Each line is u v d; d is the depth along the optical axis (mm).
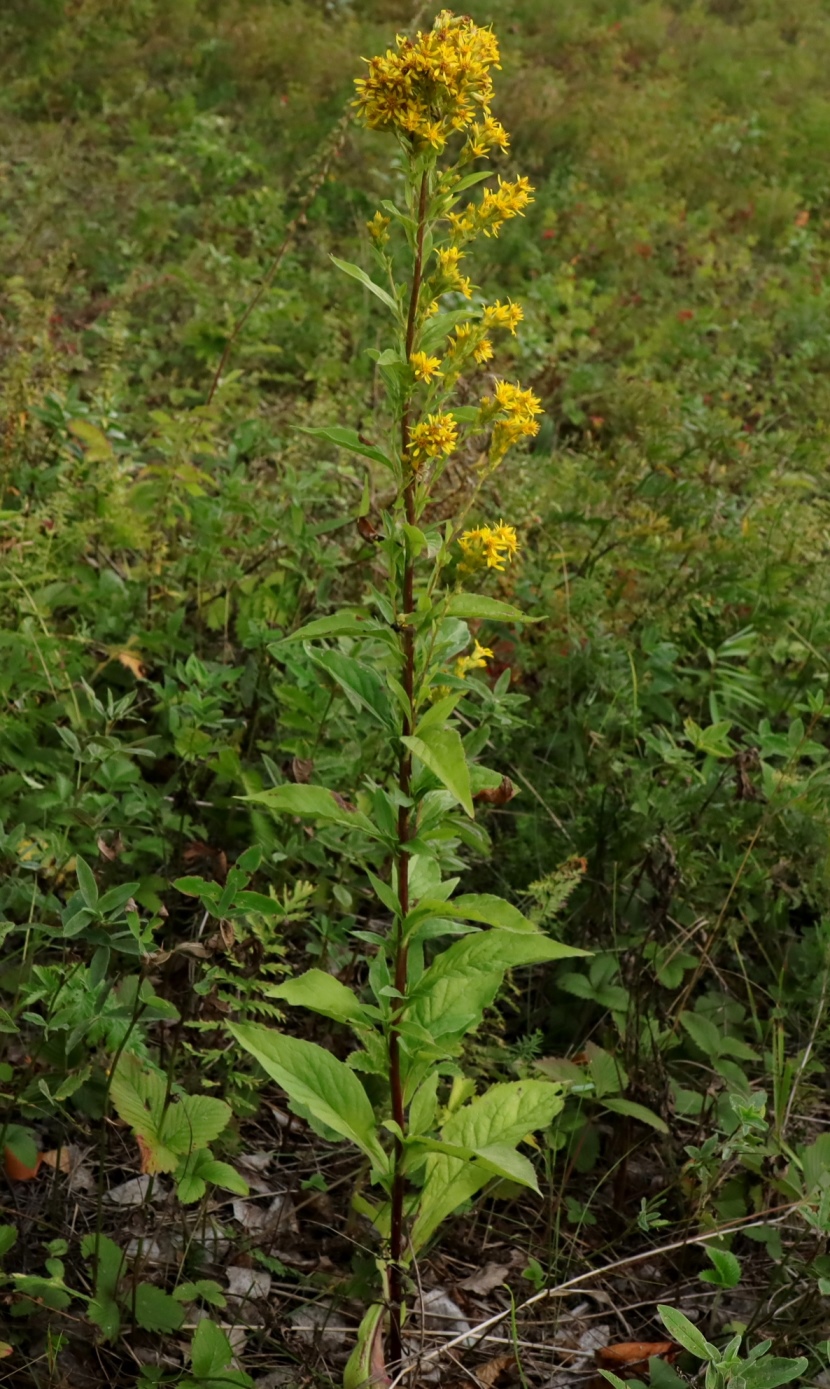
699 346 7441
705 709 3797
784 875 3217
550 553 4141
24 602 3275
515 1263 2459
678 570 4215
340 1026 2773
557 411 6324
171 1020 2676
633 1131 2689
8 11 11844
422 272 1900
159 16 12172
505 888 3100
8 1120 2189
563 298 8094
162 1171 2285
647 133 11891
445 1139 2143
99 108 10789
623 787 3197
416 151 1820
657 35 14703
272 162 9844
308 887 2480
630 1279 2430
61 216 8047
